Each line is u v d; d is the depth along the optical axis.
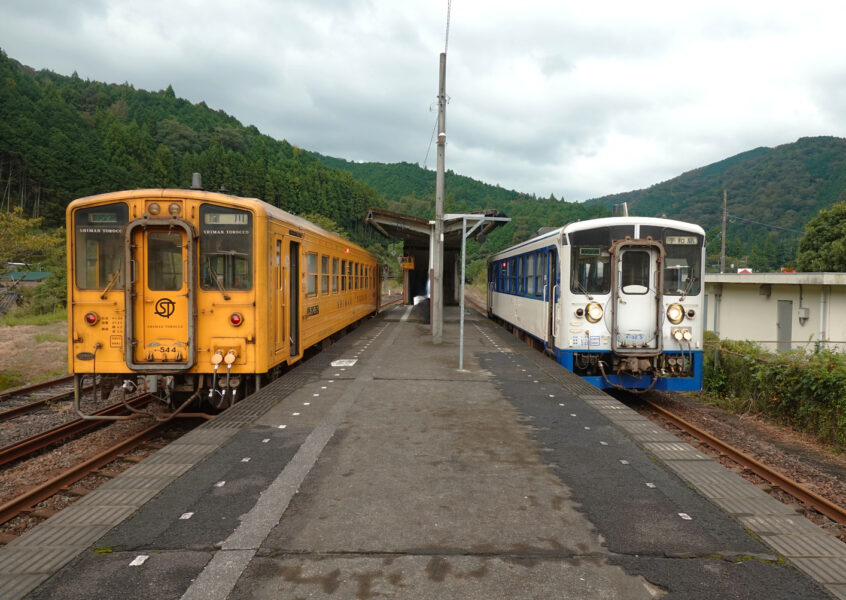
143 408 9.72
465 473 5.26
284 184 129.00
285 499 4.59
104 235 7.55
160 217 7.52
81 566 3.50
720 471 5.39
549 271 12.20
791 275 16.59
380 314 26.92
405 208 192.25
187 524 4.11
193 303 7.54
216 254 7.74
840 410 8.71
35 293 29.95
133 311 7.49
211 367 7.75
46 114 113.06
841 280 14.82
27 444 7.36
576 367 10.77
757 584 3.37
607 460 5.68
